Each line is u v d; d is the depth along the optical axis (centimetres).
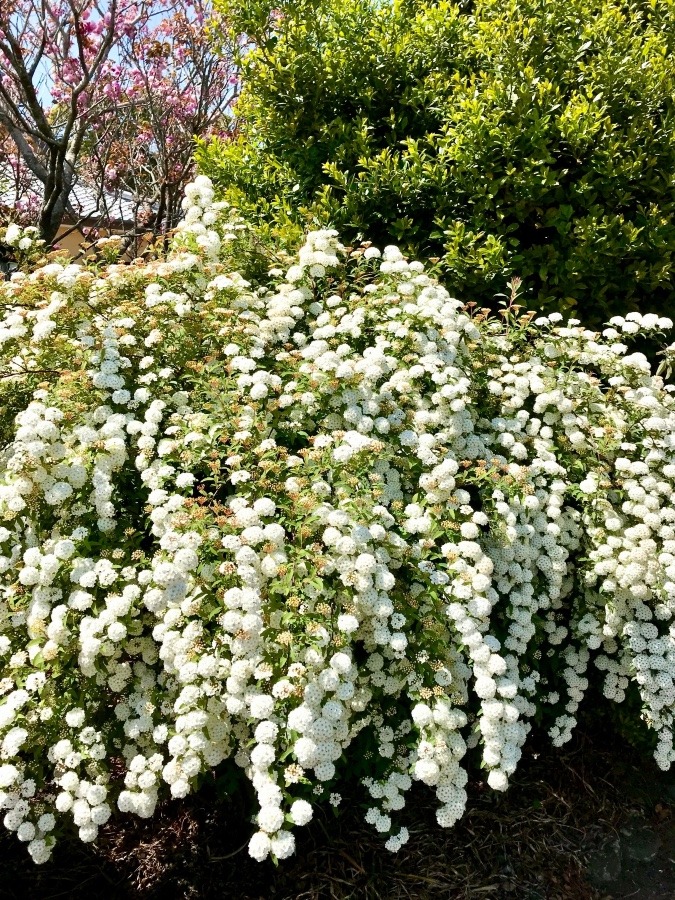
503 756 243
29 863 279
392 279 359
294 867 279
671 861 305
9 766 217
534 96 437
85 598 231
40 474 248
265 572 233
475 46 488
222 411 281
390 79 502
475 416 339
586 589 315
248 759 240
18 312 327
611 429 331
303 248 372
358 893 271
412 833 298
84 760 240
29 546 258
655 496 321
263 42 497
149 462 278
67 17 769
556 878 290
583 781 334
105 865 279
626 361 362
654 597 309
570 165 458
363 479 267
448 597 261
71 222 1111
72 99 646
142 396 293
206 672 220
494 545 300
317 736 211
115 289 337
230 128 1064
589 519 314
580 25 474
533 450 345
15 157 1043
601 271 440
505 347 373
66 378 281
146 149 1133
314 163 514
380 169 456
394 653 245
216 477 263
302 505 245
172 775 223
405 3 532
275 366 328
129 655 271
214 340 319
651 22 533
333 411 310
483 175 450
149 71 965
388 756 252
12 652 248
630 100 456
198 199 399
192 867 279
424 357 315
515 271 451
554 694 314
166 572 226
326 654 227
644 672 293
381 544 259
